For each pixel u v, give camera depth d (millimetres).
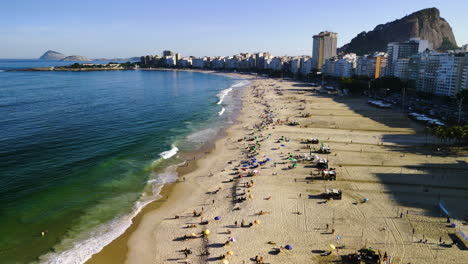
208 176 73625
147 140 102062
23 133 108250
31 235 50844
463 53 173875
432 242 46781
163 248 47844
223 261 43500
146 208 59688
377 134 105000
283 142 97188
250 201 60344
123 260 45312
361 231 50031
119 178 72562
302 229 51094
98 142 99375
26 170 75938
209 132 113062
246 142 99312
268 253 45594
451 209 55656
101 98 197750
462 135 84062
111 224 54281
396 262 42750
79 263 44625
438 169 73500
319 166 74625
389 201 59000
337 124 120562
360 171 73188
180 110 156875
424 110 140500
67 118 134500
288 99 189875
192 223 54156
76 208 59281
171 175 74688
